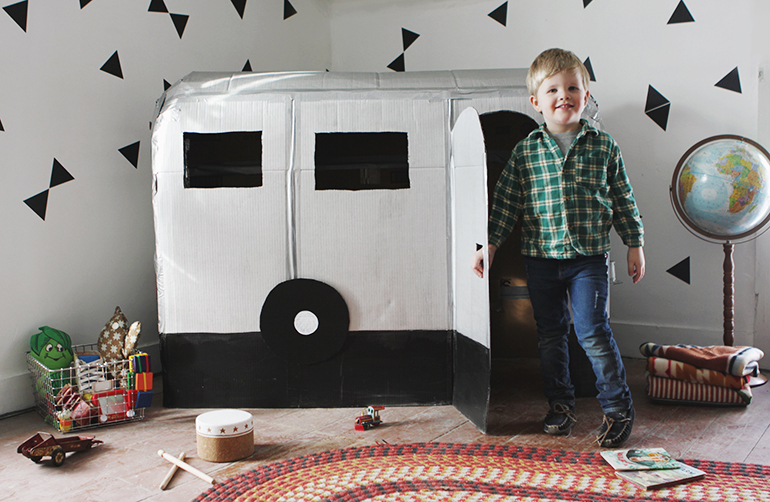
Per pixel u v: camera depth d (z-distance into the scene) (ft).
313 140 6.06
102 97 7.03
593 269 5.05
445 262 6.09
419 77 6.31
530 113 6.07
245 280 6.06
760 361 7.48
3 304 6.07
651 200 8.11
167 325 6.13
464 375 5.77
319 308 6.05
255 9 9.02
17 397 6.15
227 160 6.42
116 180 7.23
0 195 6.05
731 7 7.47
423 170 6.07
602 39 8.28
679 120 7.86
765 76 7.30
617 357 5.03
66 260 6.69
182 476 4.45
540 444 4.99
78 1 6.73
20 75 6.21
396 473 4.37
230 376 6.11
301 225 6.04
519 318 8.12
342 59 10.36
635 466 4.34
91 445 4.99
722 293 7.73
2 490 4.24
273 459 4.75
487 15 9.06
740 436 5.11
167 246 6.10
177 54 7.91
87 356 6.01
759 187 6.62
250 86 6.19
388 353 6.11
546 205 5.12
